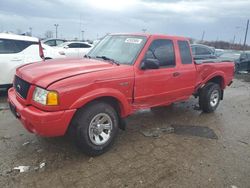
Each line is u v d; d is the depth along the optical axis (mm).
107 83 3877
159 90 4809
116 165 3703
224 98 8570
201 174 3568
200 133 5090
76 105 3521
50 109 3387
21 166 3553
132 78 4242
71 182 3258
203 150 4316
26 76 3770
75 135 3736
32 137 4477
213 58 7156
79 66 4016
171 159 3951
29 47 7523
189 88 5570
